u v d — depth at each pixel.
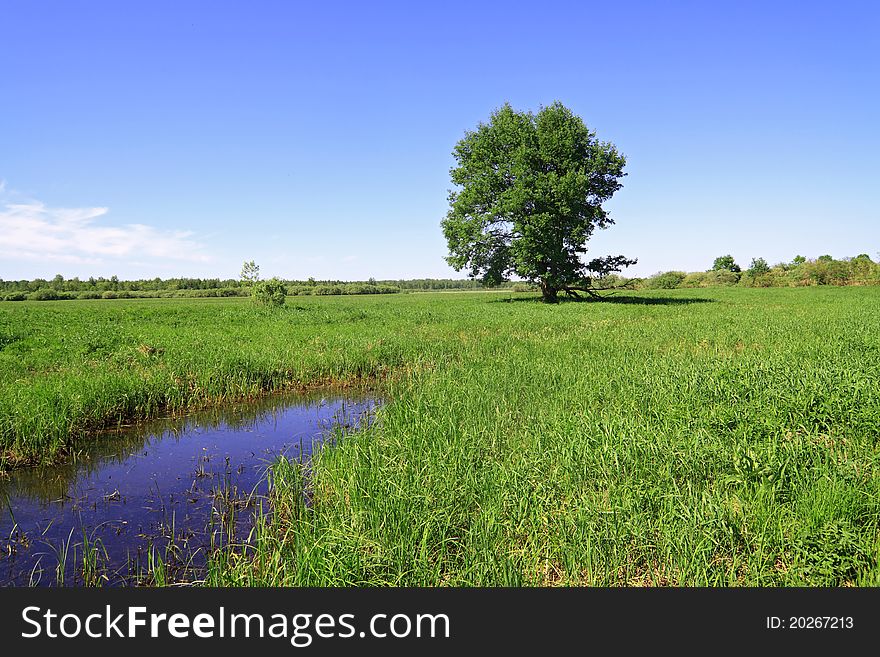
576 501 6.05
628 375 12.28
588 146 46.47
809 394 9.06
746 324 23.11
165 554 6.24
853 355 13.89
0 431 9.27
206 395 13.24
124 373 13.61
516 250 45.19
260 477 8.66
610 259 48.72
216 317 30.75
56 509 7.54
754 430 8.02
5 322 26.36
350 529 5.74
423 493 6.28
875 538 5.38
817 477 6.24
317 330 23.52
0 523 7.14
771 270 84.81
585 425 8.38
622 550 5.27
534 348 17.67
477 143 48.00
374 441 8.53
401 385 14.04
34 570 5.91
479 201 47.41
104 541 6.60
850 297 45.47
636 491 6.19
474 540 5.51
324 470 7.66
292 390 14.58
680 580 4.97
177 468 9.10
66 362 15.30
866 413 8.09
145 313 33.28
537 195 43.94
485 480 6.68
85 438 10.53
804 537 5.27
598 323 26.02
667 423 8.30
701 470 6.79
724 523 5.42
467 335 22.05
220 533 6.75
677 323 24.72
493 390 11.55
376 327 24.88
